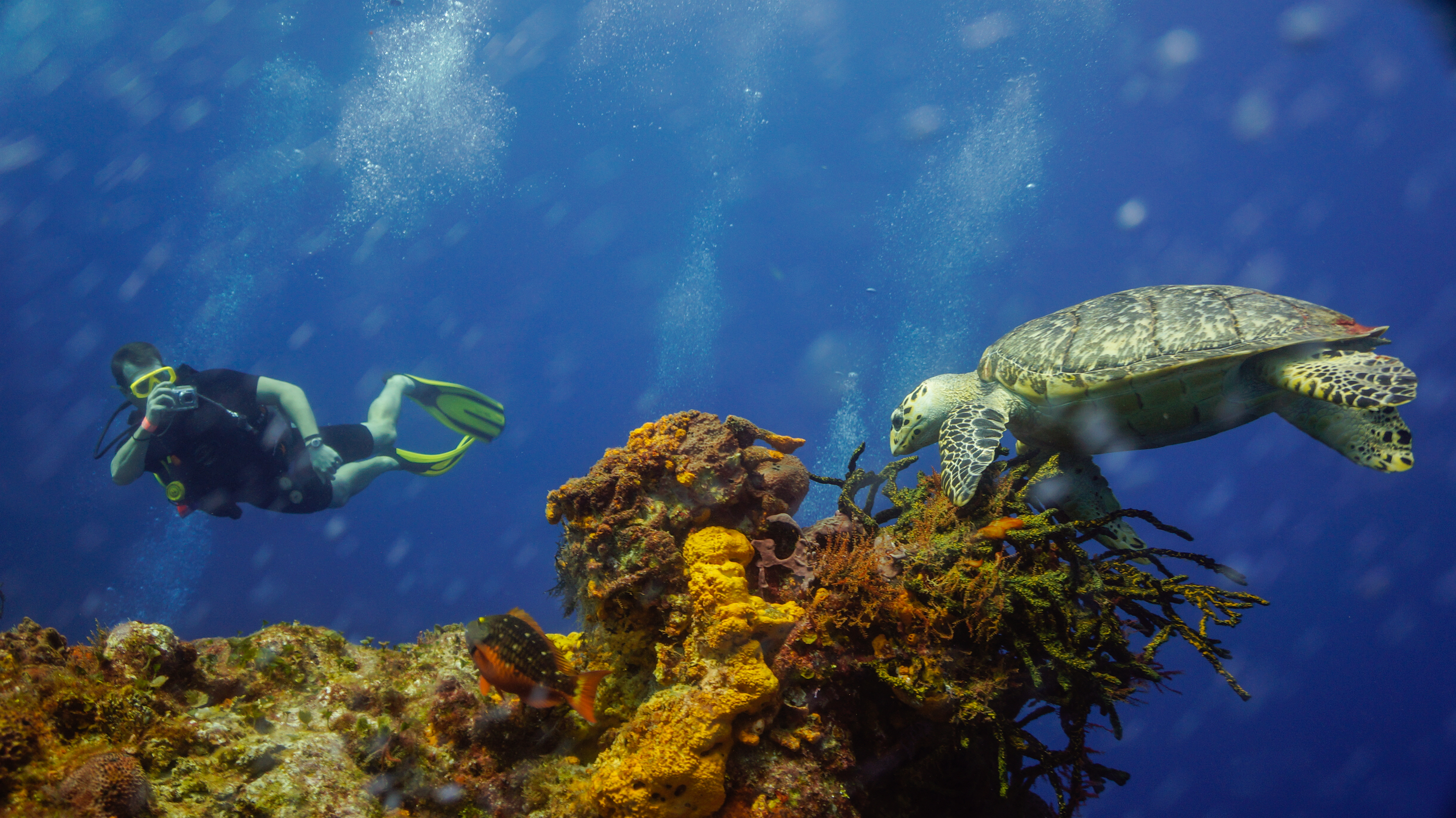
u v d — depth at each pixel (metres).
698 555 2.06
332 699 2.14
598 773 1.92
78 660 1.89
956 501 2.33
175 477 6.05
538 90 33.53
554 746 2.17
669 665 1.98
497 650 1.73
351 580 25.73
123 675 1.89
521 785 2.05
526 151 35.16
